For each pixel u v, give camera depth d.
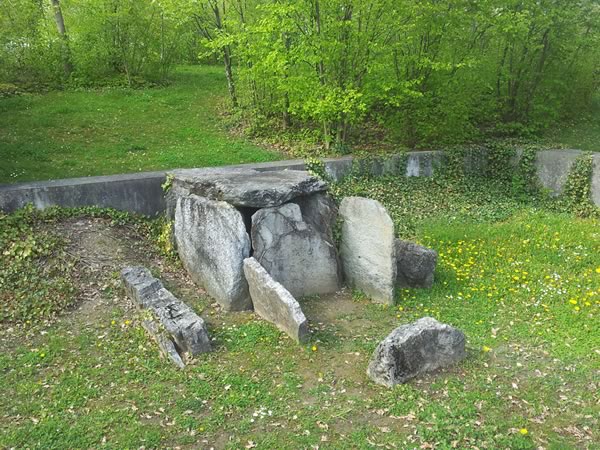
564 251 8.53
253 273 6.57
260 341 6.05
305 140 12.92
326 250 7.42
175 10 14.73
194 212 7.58
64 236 8.11
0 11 15.04
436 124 12.85
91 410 4.86
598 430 4.51
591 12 14.07
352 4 11.29
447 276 7.73
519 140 13.45
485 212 10.84
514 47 14.02
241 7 14.61
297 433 4.55
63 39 17.19
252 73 12.62
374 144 13.12
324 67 12.11
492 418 4.64
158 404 4.93
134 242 8.68
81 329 6.37
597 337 5.96
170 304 6.35
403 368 5.21
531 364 5.51
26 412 4.82
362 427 4.60
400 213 10.58
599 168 10.87
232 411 4.84
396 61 12.30
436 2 12.25
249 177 8.01
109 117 13.98
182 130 13.59
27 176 9.76
